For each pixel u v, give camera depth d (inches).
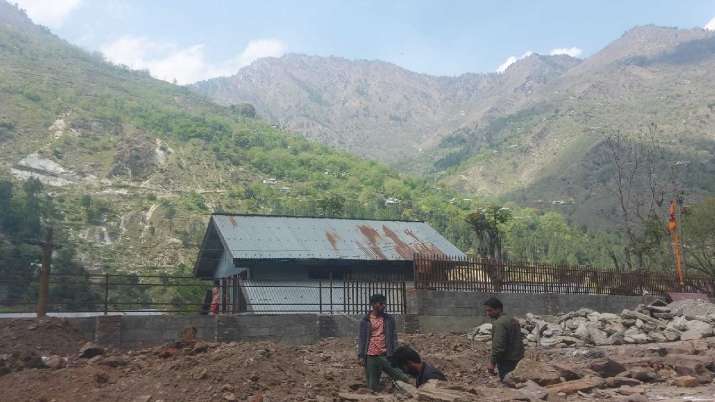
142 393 338.0
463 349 640.4
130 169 7342.5
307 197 7170.3
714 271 1558.8
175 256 5246.1
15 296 1355.8
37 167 6786.4
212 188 7303.2
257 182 7819.9
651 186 2096.5
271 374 367.2
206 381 347.6
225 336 621.9
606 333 709.9
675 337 694.5
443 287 799.1
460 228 5457.7
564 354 619.8
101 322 560.4
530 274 904.9
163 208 6220.5
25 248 3789.4
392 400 345.1
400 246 1123.3
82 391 343.3
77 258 4520.2
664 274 1130.7
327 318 689.0
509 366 392.2
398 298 761.0
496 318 400.2
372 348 392.2
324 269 1050.7
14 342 492.7
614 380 424.8
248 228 1081.4
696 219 1585.9
